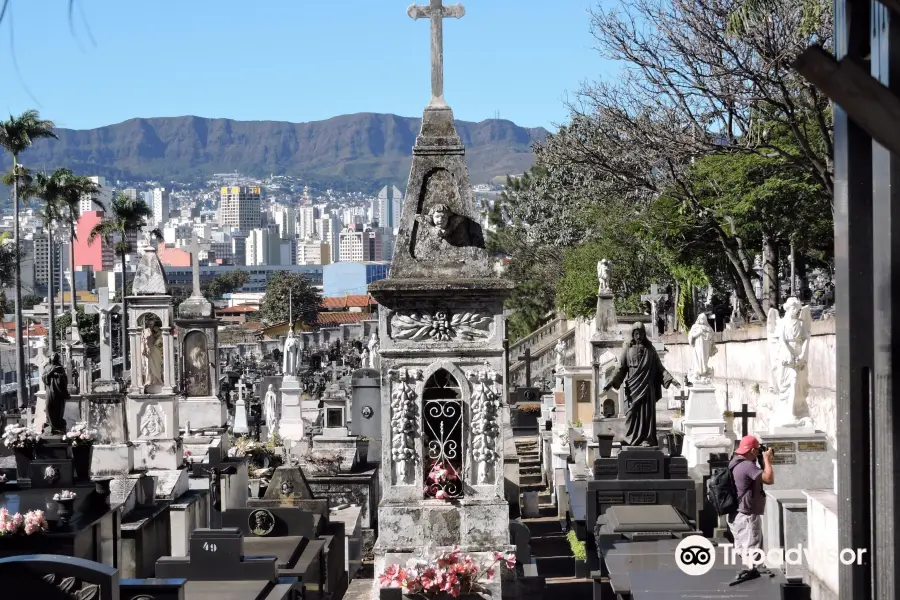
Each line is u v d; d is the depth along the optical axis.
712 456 16.91
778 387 16.83
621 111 30.91
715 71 26.73
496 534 11.60
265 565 13.55
